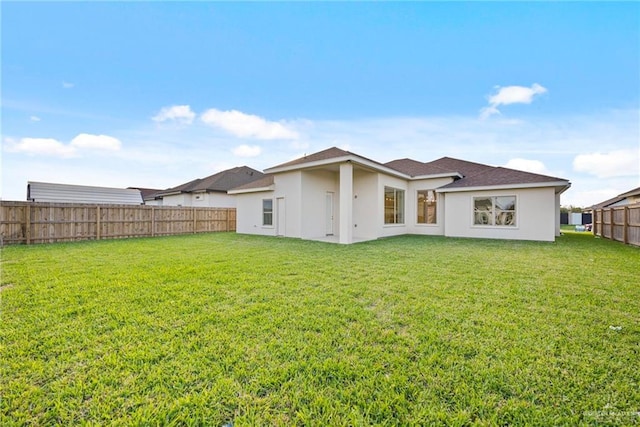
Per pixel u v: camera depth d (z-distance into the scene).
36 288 4.61
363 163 11.29
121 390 2.12
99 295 4.29
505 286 4.80
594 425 1.82
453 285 4.86
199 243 11.09
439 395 2.09
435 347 2.75
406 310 3.70
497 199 12.91
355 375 2.32
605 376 2.30
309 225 13.54
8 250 8.98
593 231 15.97
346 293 4.42
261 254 8.13
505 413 1.91
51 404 1.98
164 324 3.26
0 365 2.42
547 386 2.18
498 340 2.89
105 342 2.84
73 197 16.72
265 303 3.96
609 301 4.05
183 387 2.17
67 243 11.11
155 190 36.88
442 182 14.52
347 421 1.85
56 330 3.10
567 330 3.12
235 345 2.78
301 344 2.80
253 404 2.00
